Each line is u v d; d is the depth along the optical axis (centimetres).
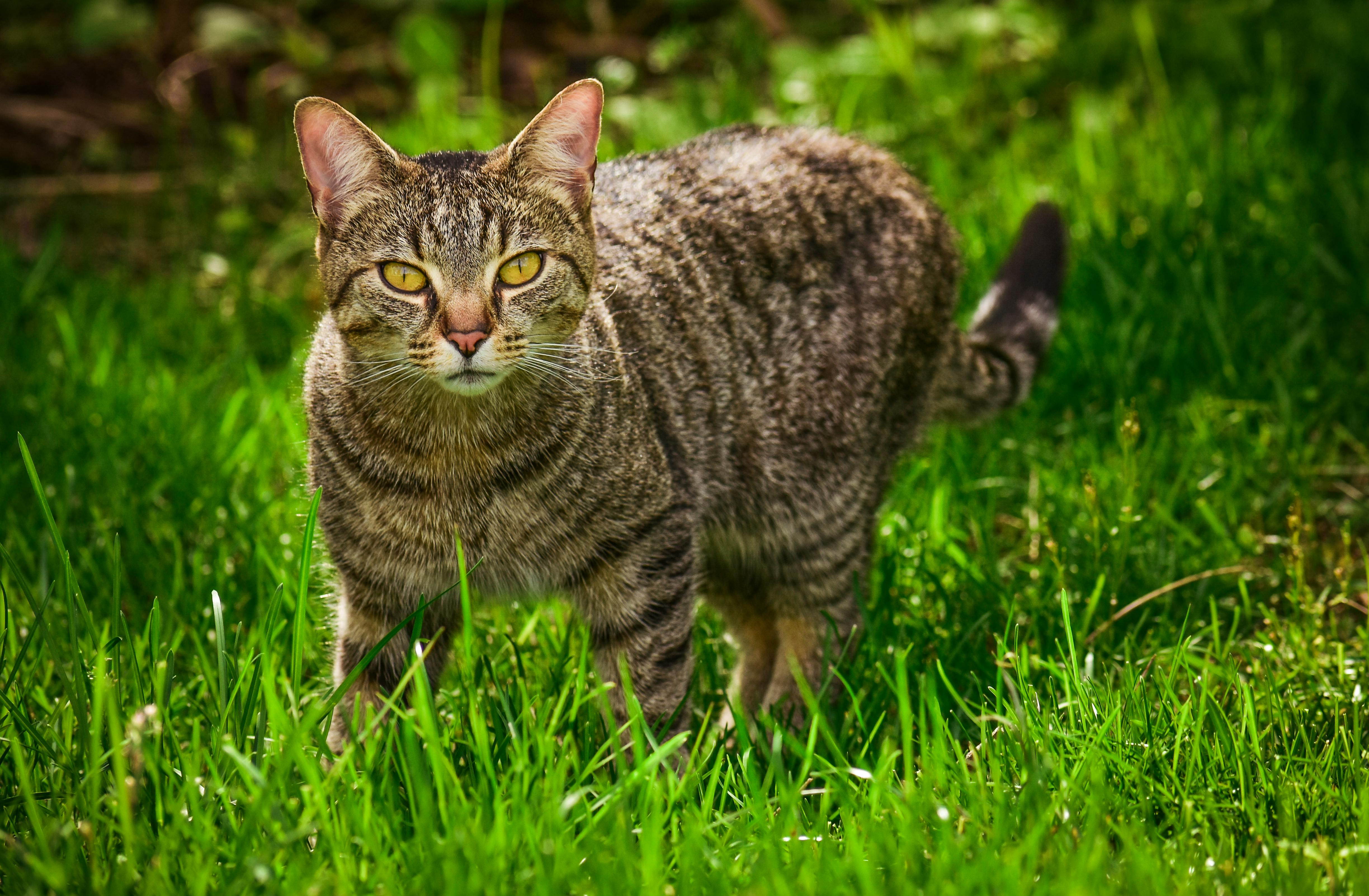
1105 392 584
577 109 378
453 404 375
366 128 365
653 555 407
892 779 352
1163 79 800
